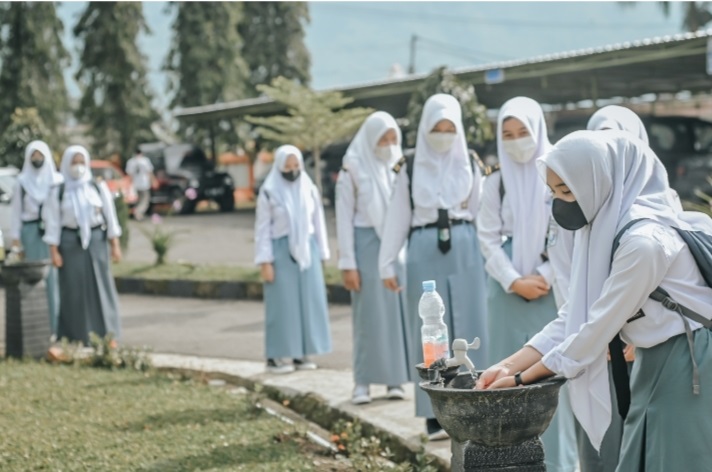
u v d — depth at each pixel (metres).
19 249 10.70
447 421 3.32
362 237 7.18
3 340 10.82
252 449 5.80
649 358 3.48
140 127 33.72
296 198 8.44
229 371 8.45
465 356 3.62
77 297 9.58
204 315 12.36
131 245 20.20
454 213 6.15
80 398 7.27
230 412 6.76
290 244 8.40
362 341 7.11
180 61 33.41
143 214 26.95
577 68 17.28
